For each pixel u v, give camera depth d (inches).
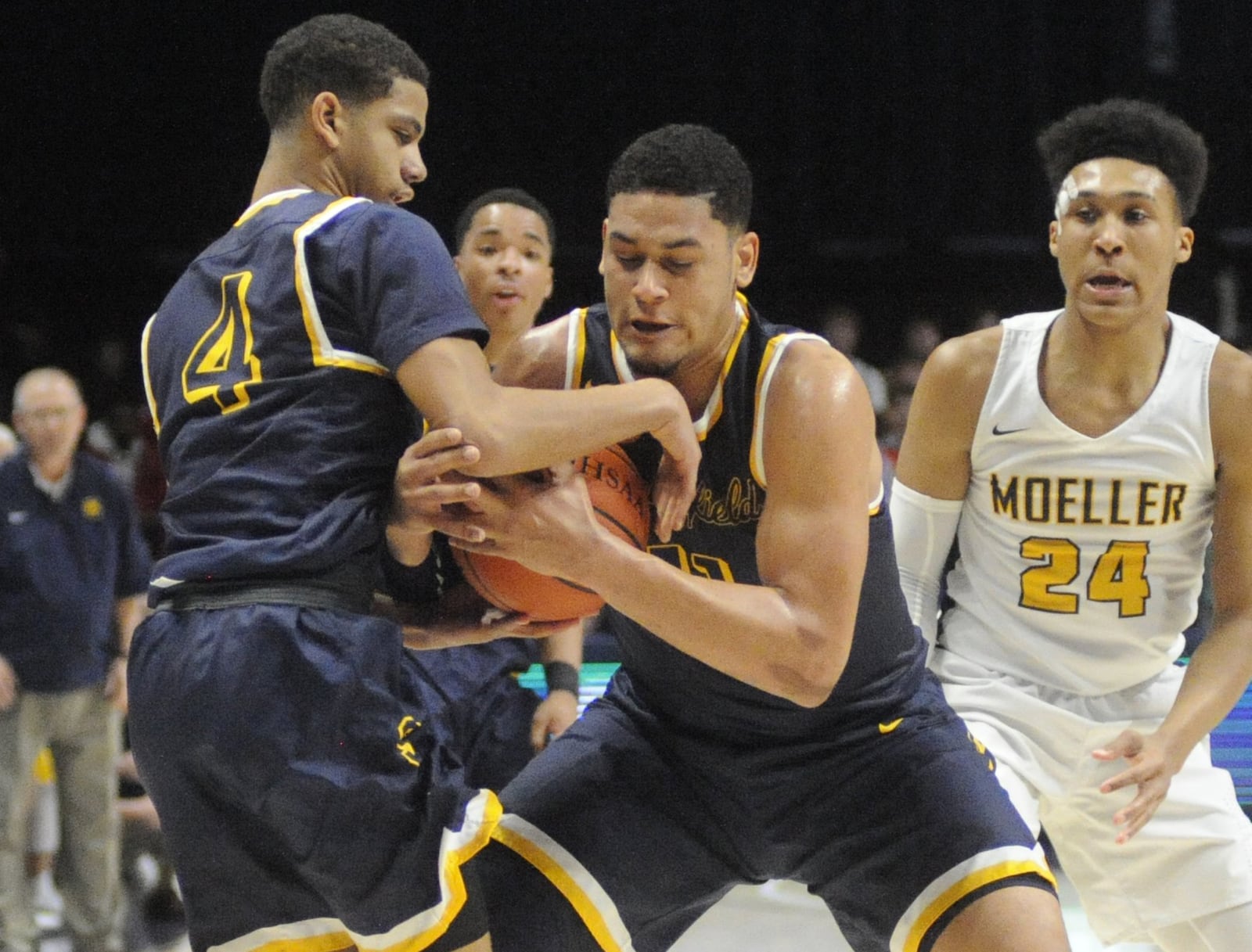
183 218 488.4
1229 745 186.7
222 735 101.3
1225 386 135.6
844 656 108.2
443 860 107.5
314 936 109.8
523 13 484.1
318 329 104.9
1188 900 139.4
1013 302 491.5
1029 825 134.7
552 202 489.4
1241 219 480.4
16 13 474.6
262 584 103.3
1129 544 138.9
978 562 146.3
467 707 166.6
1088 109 138.7
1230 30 481.4
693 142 108.3
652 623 104.4
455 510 104.5
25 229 478.3
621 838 124.3
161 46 481.1
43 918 252.7
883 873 121.6
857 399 111.3
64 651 230.2
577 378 120.0
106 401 436.5
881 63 492.1
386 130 115.1
